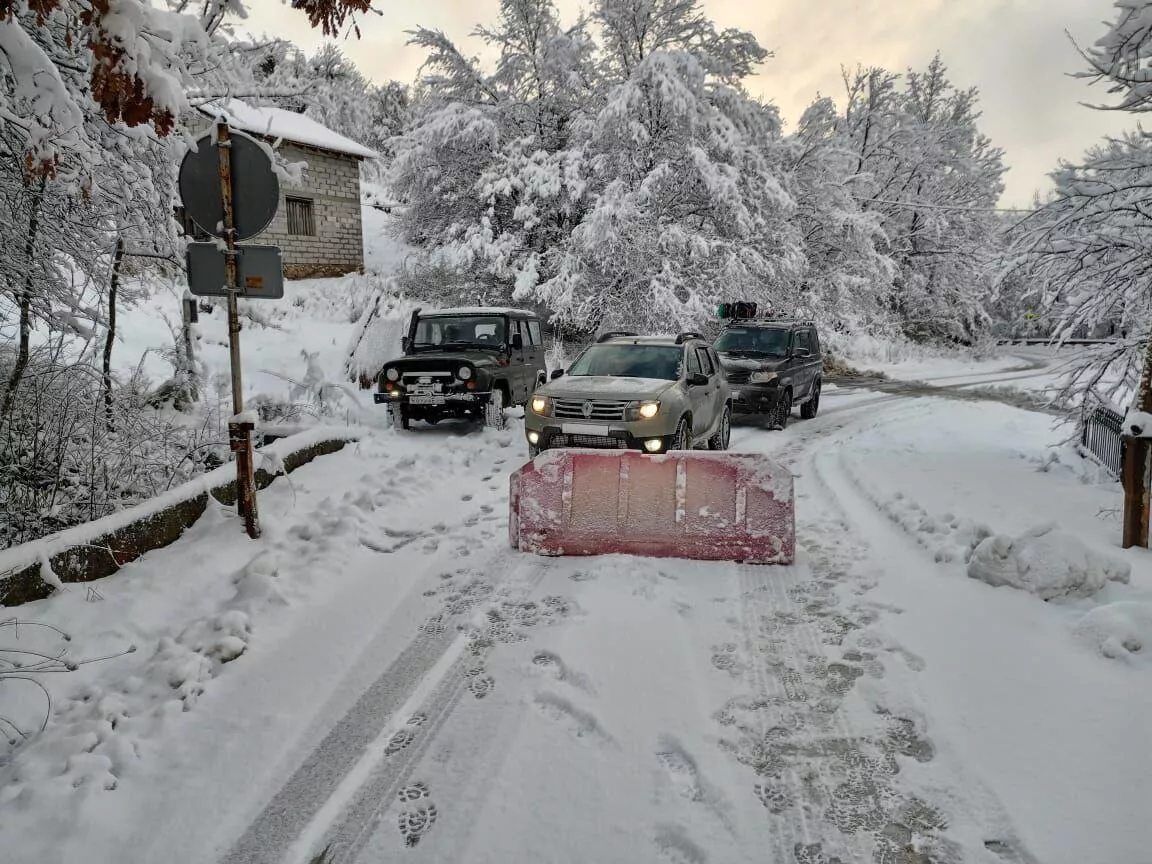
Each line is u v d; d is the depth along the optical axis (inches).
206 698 147.9
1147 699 137.2
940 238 1339.8
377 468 332.8
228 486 254.5
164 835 109.8
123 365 435.2
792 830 107.7
